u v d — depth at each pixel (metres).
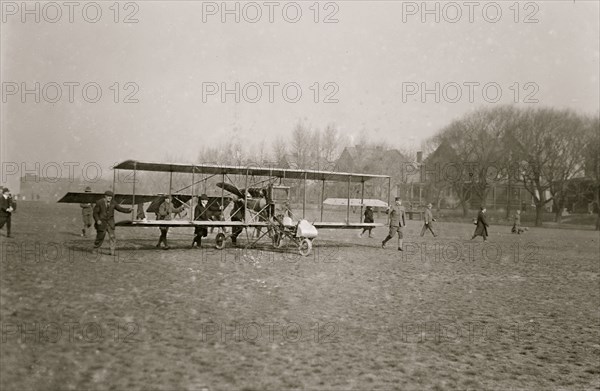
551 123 65.75
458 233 39.91
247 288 11.64
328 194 70.62
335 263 17.39
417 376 6.42
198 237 20.69
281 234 20.73
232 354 6.79
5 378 5.58
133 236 26.20
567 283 15.11
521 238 37.47
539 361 7.38
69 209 55.50
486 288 13.55
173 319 8.43
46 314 8.39
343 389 5.79
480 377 6.55
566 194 69.75
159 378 5.76
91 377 5.71
